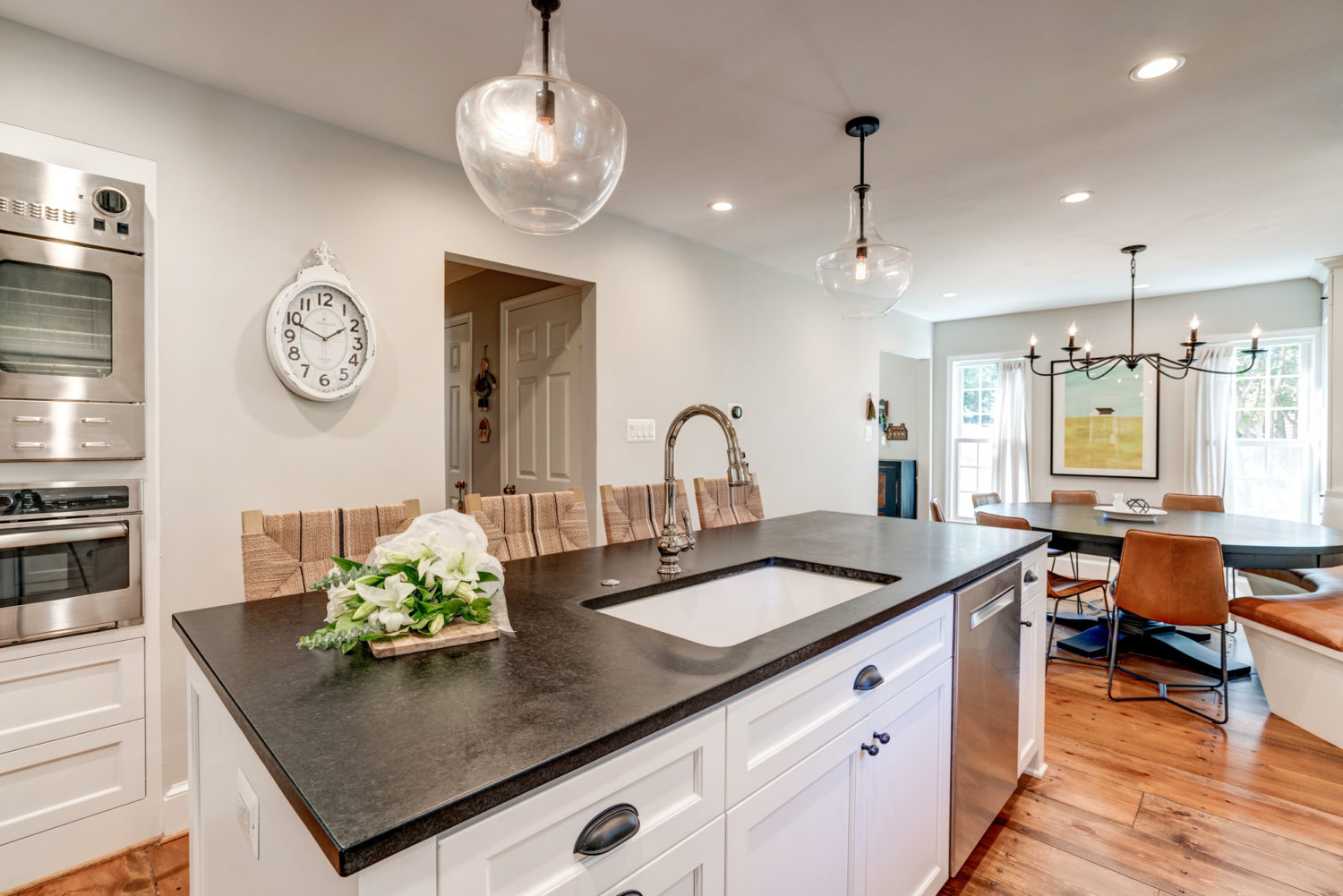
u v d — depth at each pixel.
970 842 1.72
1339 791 2.15
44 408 1.67
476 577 1.12
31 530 1.66
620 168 1.29
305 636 1.14
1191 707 2.82
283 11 1.70
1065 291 5.02
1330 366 3.91
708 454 3.96
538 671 0.96
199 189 2.05
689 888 0.89
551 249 3.07
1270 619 2.69
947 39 1.83
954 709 1.62
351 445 2.40
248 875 0.89
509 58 1.94
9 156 1.62
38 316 1.67
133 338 1.82
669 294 3.69
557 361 3.67
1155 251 3.89
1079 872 1.75
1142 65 1.95
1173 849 1.85
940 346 6.43
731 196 3.07
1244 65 1.94
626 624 1.21
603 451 3.35
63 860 1.75
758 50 1.89
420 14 1.72
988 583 1.78
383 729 0.77
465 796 0.62
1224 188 2.91
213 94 2.08
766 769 1.01
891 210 3.23
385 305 2.48
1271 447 4.72
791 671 1.07
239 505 2.13
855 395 5.27
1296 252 3.88
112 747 1.82
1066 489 5.61
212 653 1.05
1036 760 2.25
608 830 0.76
